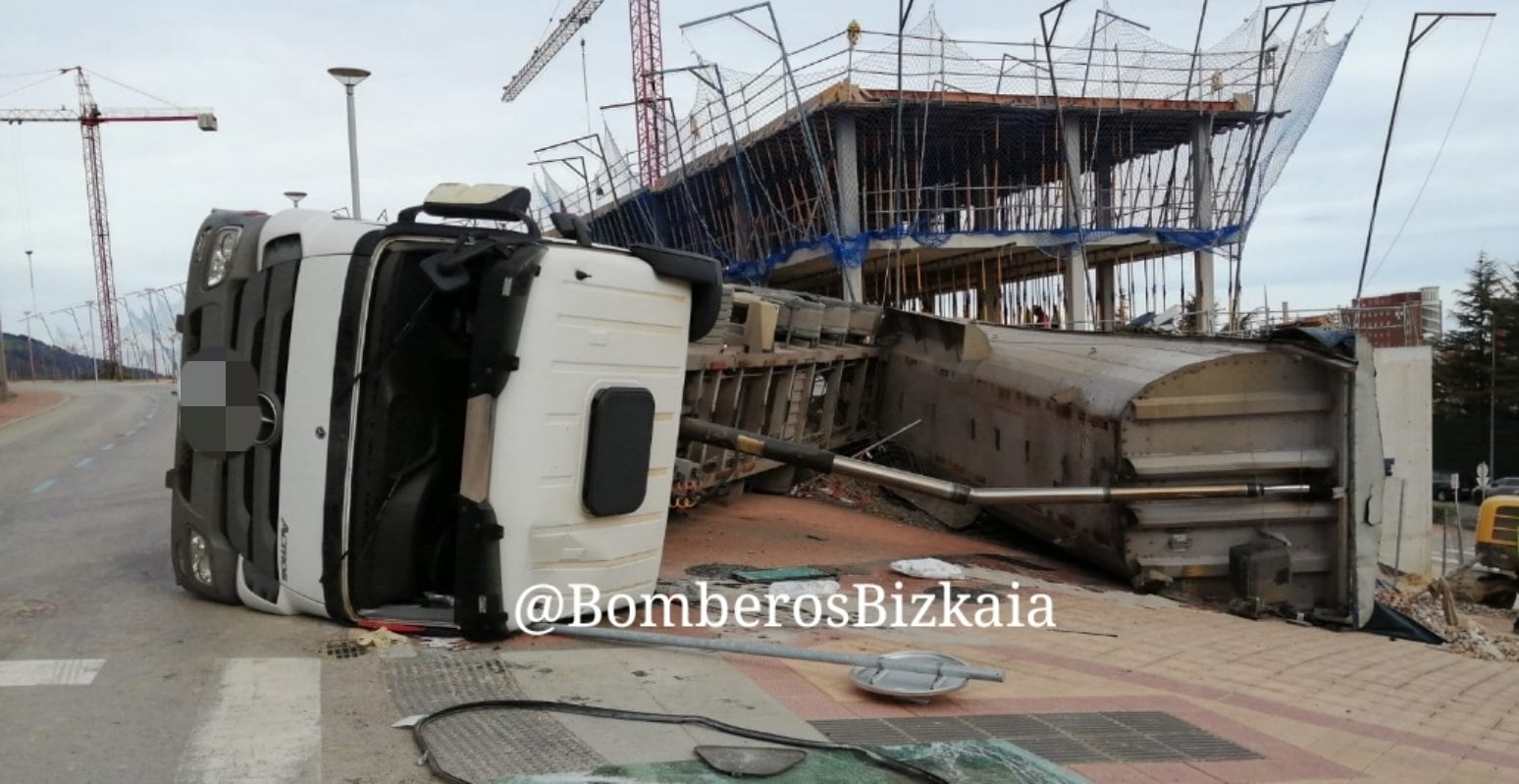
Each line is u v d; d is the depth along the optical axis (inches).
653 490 259.4
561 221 245.6
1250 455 352.2
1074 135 1072.2
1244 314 1015.0
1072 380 399.5
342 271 232.8
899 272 1051.3
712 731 177.3
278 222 247.0
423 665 211.8
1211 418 353.7
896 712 196.9
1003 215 1166.3
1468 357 1895.9
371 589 240.5
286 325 241.6
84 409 1358.3
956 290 1336.1
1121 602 340.5
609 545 245.4
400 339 233.0
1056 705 211.2
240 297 253.4
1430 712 242.8
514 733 172.2
